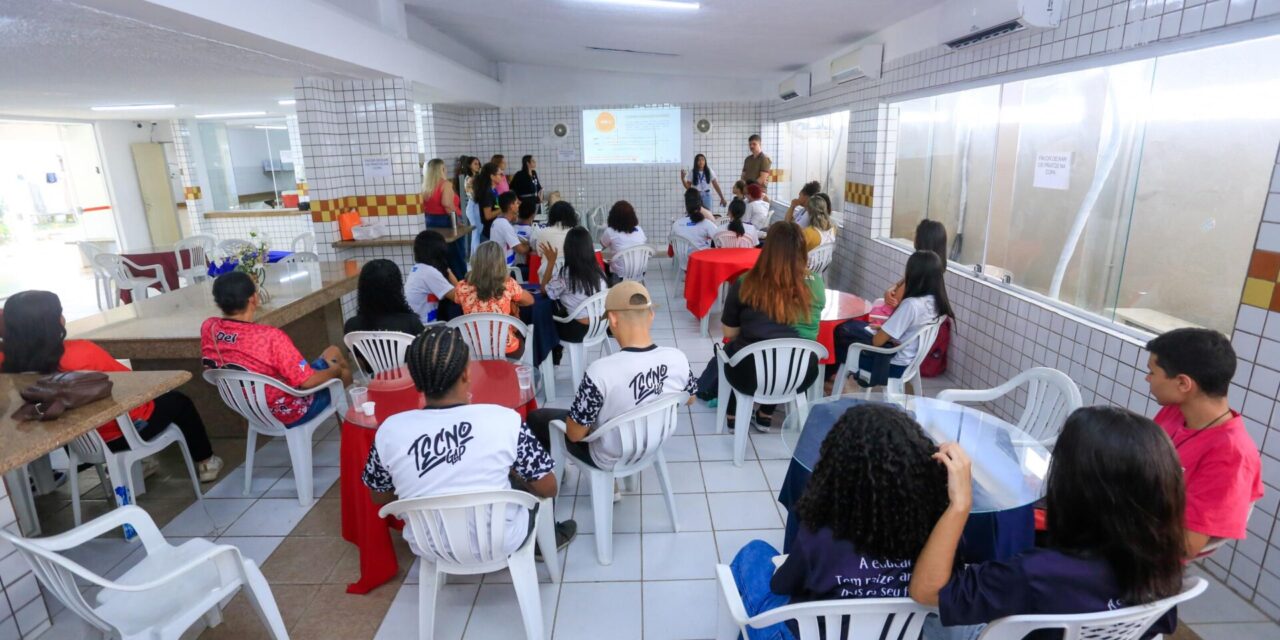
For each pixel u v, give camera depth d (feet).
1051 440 8.05
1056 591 4.09
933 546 4.21
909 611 4.41
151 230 32.45
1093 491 4.04
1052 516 4.38
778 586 4.74
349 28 14.28
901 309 10.71
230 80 17.28
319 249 18.53
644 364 7.60
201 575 6.11
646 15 15.07
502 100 30.27
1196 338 5.53
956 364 13.97
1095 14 9.55
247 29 10.50
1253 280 7.12
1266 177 7.55
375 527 7.79
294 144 34.19
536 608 6.67
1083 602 4.09
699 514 9.36
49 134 30.04
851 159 20.29
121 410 6.44
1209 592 7.49
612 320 7.77
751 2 13.12
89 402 6.36
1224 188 8.07
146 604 5.75
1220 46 7.85
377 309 10.52
